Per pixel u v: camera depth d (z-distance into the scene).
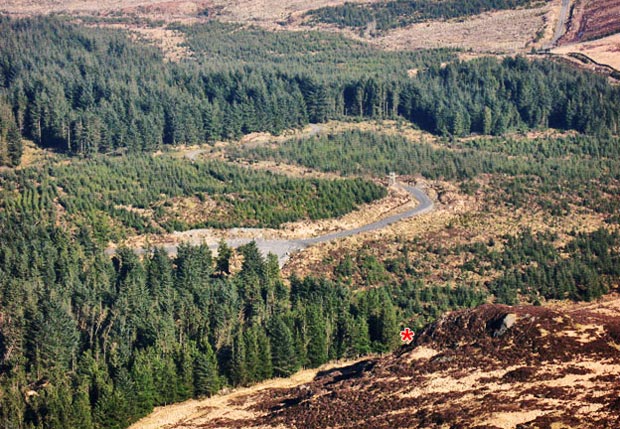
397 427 136.62
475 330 162.50
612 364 146.50
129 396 156.62
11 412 154.25
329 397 152.75
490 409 135.75
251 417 152.00
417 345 166.25
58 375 165.88
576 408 132.50
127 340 176.62
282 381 171.38
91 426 153.38
